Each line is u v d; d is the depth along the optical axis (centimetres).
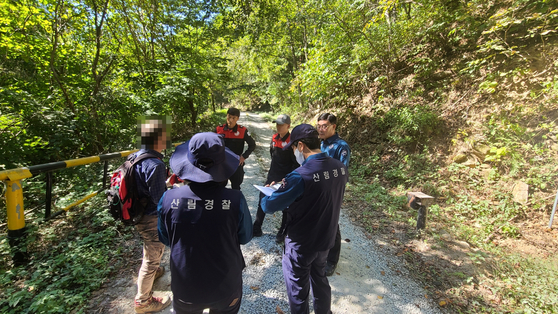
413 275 289
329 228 191
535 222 368
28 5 493
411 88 716
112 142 655
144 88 777
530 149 435
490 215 392
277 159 345
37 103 454
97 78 617
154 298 223
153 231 204
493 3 658
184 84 850
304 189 180
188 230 141
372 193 510
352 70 798
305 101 1620
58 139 470
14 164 391
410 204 370
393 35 774
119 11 758
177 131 1073
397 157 595
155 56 954
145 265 209
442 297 256
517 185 411
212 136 142
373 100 797
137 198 189
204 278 143
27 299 213
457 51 695
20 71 521
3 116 379
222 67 1231
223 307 155
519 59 539
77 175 473
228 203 145
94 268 253
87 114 573
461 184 460
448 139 541
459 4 721
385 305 248
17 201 252
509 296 253
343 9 777
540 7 548
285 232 204
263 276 282
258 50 1758
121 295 234
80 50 634
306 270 195
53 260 252
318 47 877
